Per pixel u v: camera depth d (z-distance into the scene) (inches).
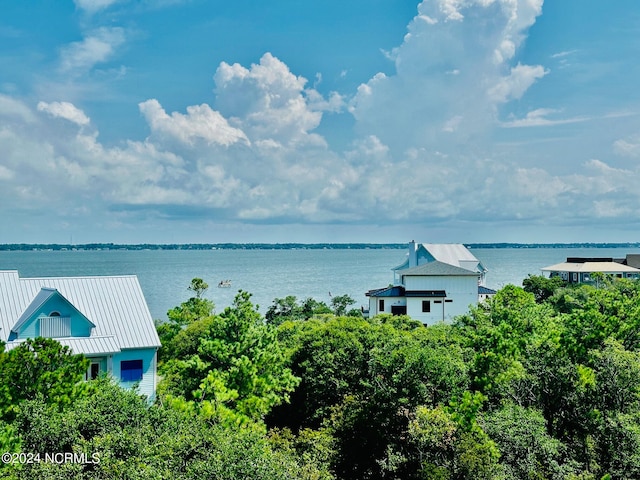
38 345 925.2
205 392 1123.9
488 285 6530.5
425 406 1273.4
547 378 1467.8
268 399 1274.6
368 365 1515.7
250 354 1338.6
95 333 1430.9
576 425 1411.2
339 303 4065.0
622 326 1574.8
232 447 748.0
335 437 1316.4
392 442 1288.1
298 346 1702.8
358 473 1298.0
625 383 1376.7
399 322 2368.4
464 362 1485.0
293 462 923.4
